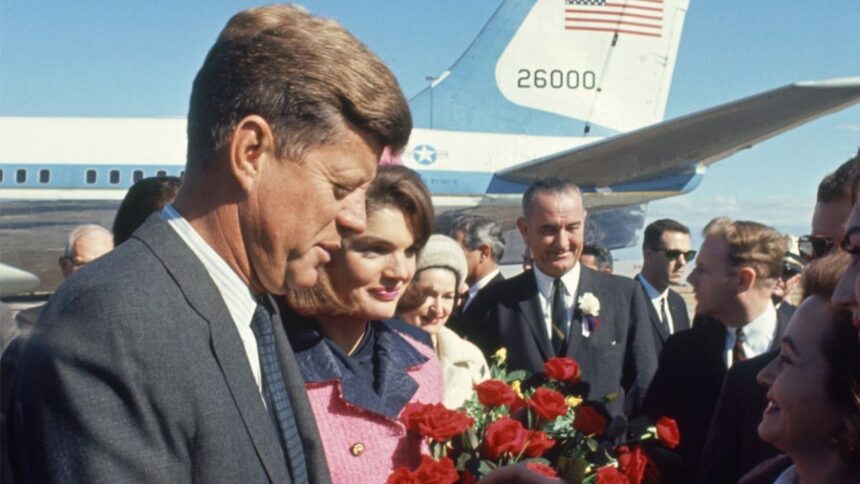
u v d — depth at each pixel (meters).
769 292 3.07
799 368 1.52
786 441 1.55
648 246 5.76
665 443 2.39
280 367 1.51
